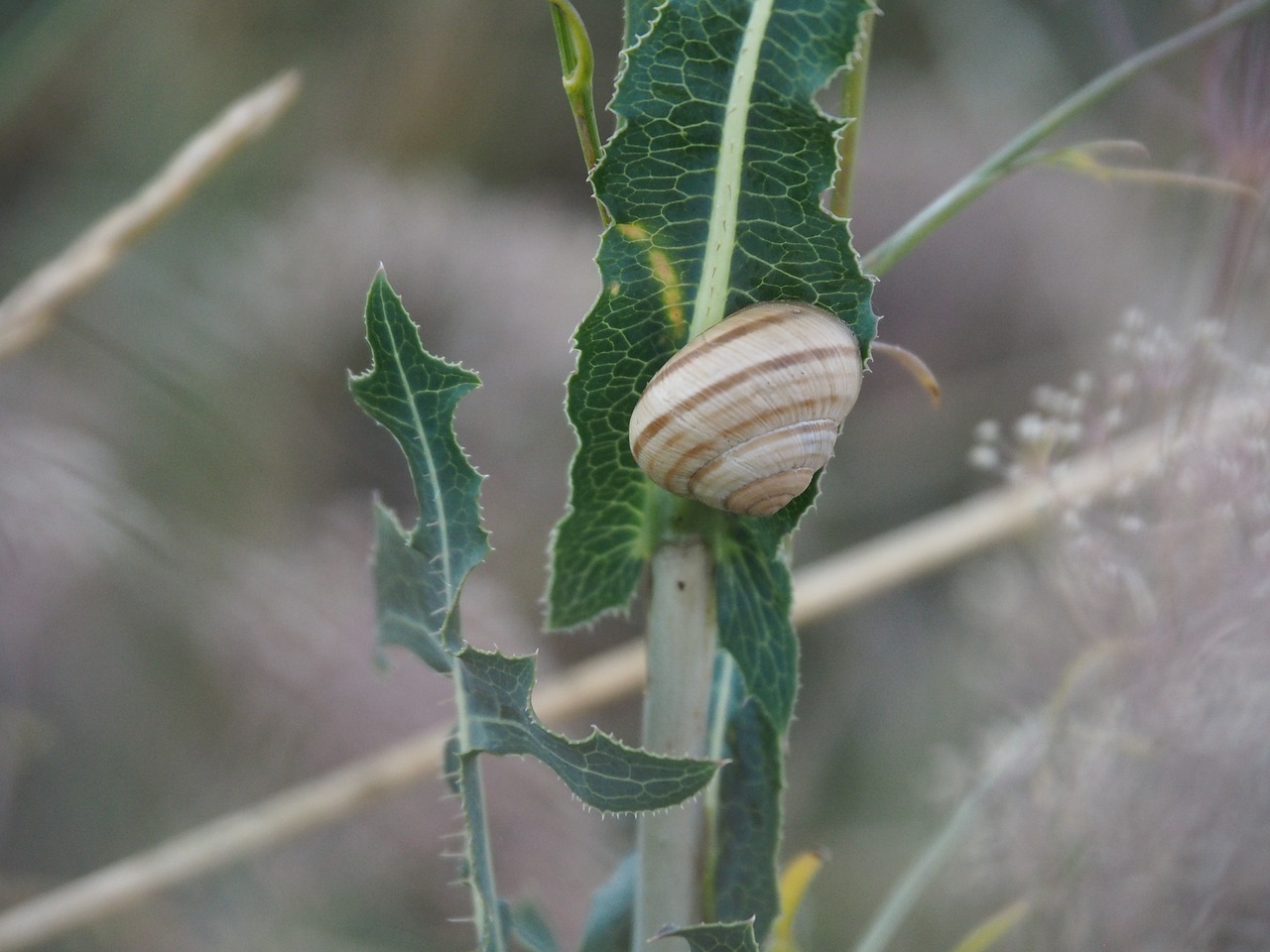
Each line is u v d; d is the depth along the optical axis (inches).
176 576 20.6
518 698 10.4
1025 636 15.0
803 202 10.4
